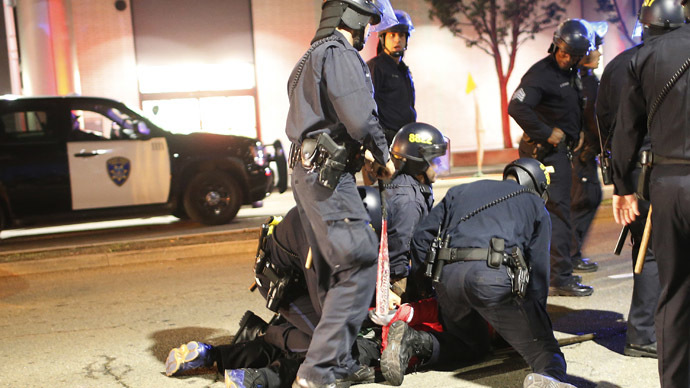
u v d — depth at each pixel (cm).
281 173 1098
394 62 658
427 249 384
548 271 374
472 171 1961
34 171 937
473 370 407
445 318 396
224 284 674
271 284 388
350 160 348
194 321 549
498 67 2348
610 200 1038
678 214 297
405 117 662
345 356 357
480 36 2353
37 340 517
